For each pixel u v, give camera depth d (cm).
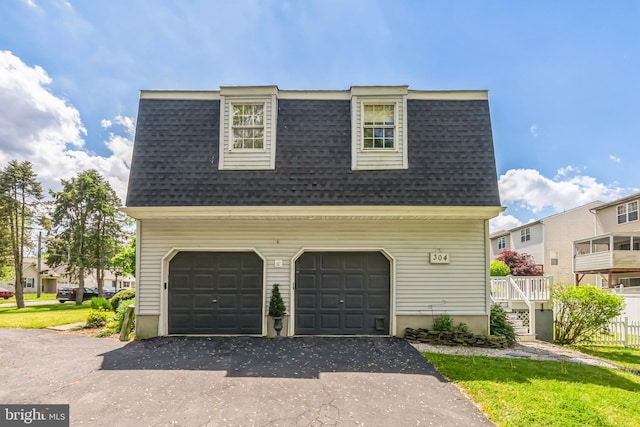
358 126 887
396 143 879
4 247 2339
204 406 463
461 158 866
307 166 866
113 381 546
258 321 854
